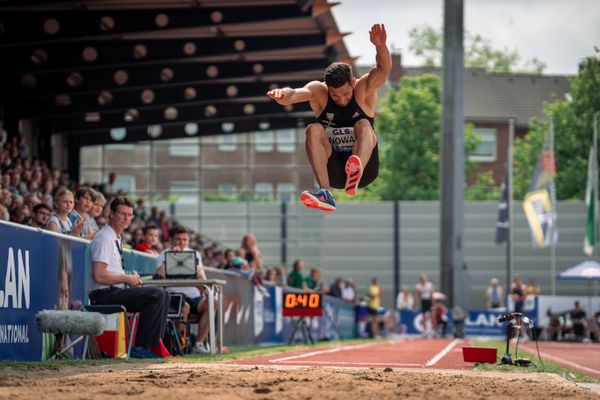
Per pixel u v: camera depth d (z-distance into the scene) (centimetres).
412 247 5203
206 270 1956
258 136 4828
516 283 4269
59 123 3491
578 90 6869
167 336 1520
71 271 1383
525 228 5228
